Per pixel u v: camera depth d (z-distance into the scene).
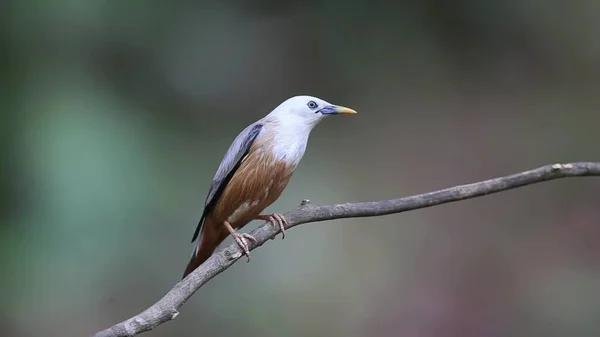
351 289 11.79
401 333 11.25
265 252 12.12
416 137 16.47
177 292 5.08
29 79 13.16
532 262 12.28
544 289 11.59
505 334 11.09
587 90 17.48
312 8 18.73
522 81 18.20
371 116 17.34
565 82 17.97
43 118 12.47
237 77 17.31
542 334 10.98
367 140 16.45
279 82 17.73
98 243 11.49
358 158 15.73
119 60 15.45
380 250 12.53
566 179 13.96
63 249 11.27
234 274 11.76
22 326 10.65
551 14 18.72
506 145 15.87
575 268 11.94
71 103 13.08
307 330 11.20
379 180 14.93
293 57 18.20
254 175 6.33
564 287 11.54
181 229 12.27
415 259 12.52
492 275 12.09
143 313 4.81
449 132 16.58
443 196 5.86
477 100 17.66
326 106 6.51
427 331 11.24
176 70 16.48
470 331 11.22
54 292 11.01
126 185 12.27
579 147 15.45
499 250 12.62
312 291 11.65
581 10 18.61
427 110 17.45
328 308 11.49
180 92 16.38
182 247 12.00
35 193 11.50
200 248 6.83
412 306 11.60
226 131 16.38
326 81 18.09
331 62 18.33
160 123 15.06
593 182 13.81
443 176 15.09
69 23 14.09
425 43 18.86
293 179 14.32
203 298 11.42
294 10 18.61
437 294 11.64
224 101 16.89
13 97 12.66
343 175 14.97
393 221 13.14
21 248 11.09
